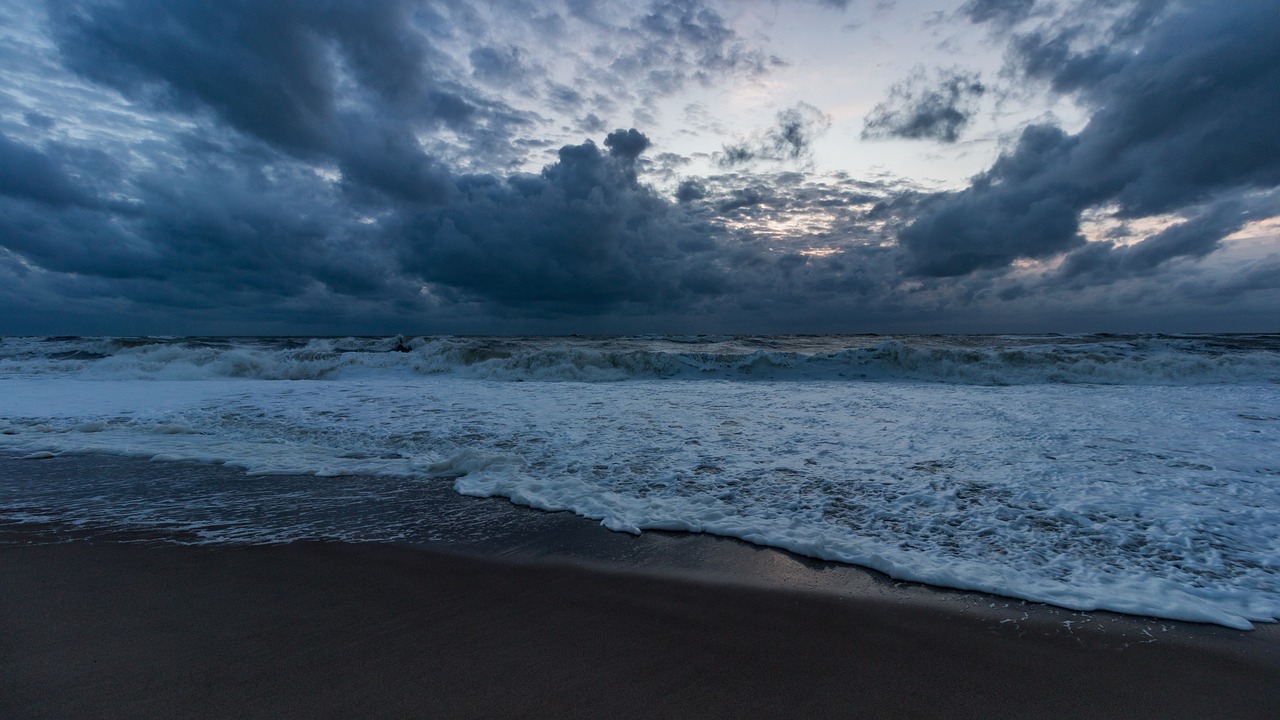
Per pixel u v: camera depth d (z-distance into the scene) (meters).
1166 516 4.22
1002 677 2.26
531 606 2.83
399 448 6.61
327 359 15.44
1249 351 17.08
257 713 1.92
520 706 2.00
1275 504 4.48
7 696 1.99
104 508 4.45
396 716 1.92
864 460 5.91
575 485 4.99
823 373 14.84
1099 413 8.70
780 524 4.07
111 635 2.47
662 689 2.12
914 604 2.91
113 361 14.56
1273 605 2.92
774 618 2.74
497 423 8.00
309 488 5.05
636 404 9.80
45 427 7.69
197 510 4.42
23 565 3.28
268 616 2.68
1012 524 4.09
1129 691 2.18
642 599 2.93
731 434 7.24
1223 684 2.24
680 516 4.21
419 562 3.43
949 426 7.72
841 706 2.04
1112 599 2.95
